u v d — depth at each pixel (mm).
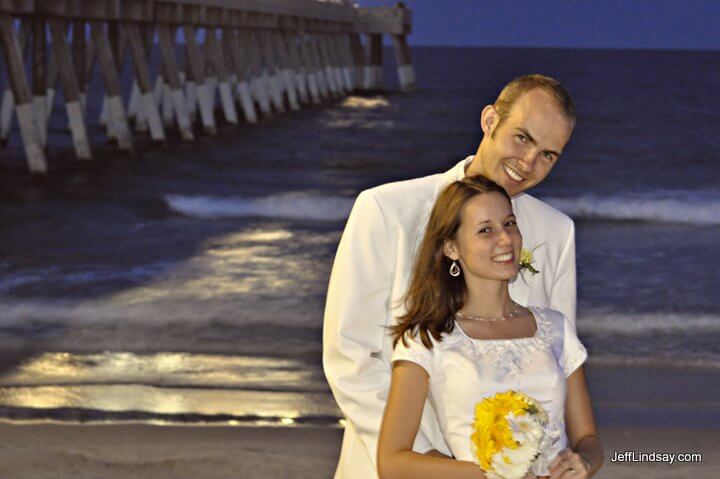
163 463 4379
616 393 5578
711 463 4469
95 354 6152
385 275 2424
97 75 52094
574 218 13094
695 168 19484
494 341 2223
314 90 32625
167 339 6523
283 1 26609
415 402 2197
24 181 15000
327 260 9594
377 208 2434
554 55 101562
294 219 12477
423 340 2209
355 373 2367
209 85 24266
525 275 2531
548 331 2305
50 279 8438
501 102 2414
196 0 20516
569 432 2332
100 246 10102
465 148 23078
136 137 21844
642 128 27000
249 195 14672
